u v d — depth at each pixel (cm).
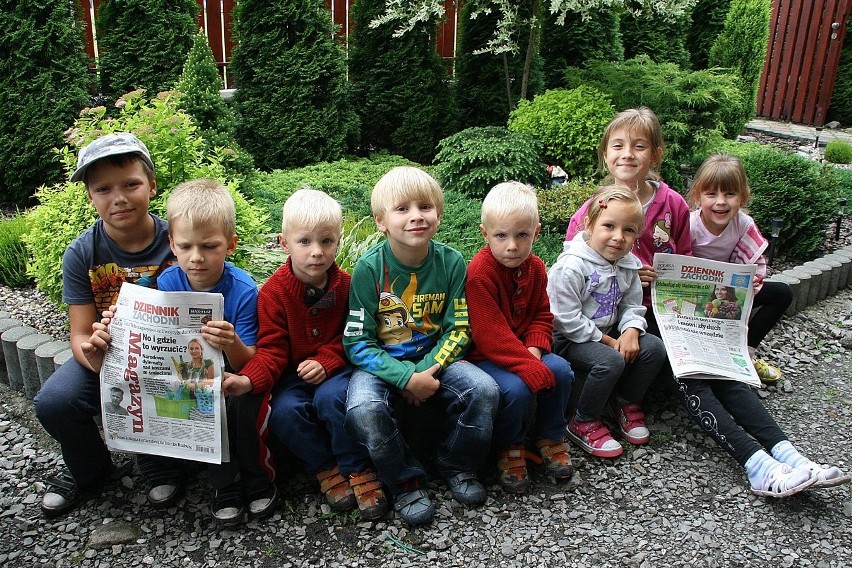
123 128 336
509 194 242
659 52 945
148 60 596
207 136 508
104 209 228
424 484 245
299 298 236
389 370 235
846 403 320
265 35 635
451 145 581
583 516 242
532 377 241
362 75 717
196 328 215
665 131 600
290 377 243
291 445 237
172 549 222
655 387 327
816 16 1059
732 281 296
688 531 236
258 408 227
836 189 515
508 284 256
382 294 245
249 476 239
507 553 223
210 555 220
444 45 890
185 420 222
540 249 430
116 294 243
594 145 561
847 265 456
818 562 222
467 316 251
